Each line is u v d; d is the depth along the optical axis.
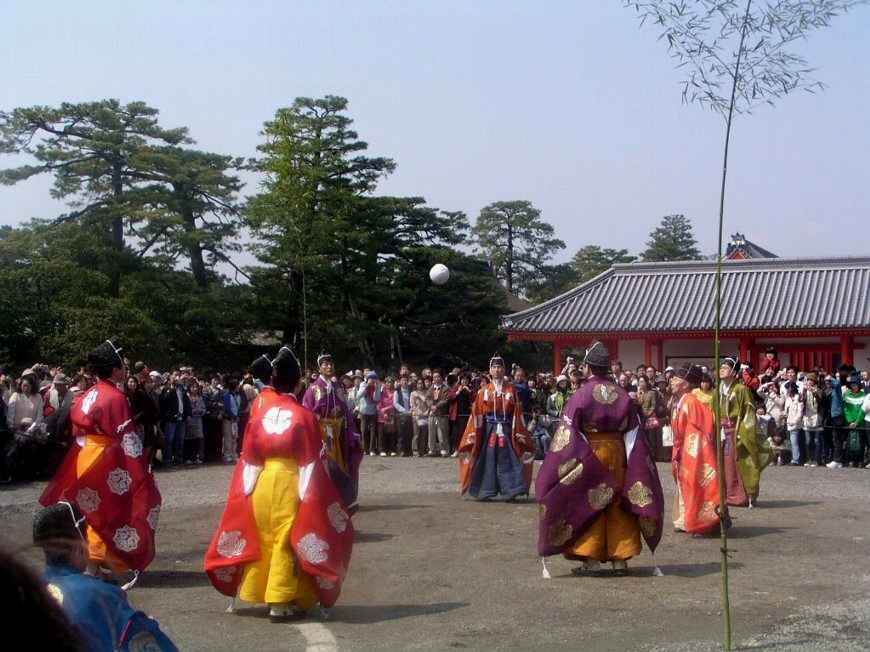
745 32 7.02
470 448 15.63
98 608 3.67
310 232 40.91
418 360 52.00
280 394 8.09
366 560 10.54
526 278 81.00
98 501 8.91
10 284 33.03
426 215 50.09
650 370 24.30
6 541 1.98
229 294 41.62
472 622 7.85
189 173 42.22
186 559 10.70
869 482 18.28
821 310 35.00
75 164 41.06
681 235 86.94
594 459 9.47
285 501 7.81
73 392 17.92
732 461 14.12
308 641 7.27
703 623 7.73
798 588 9.02
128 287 38.94
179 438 21.64
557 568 10.05
